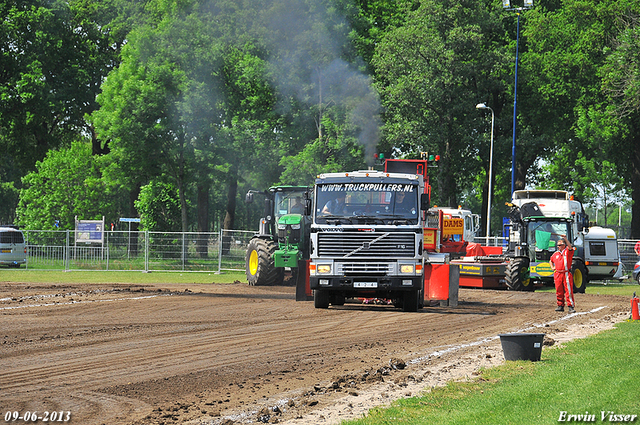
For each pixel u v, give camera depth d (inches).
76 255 2620.6
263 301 1501.0
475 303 1608.0
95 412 537.3
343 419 507.8
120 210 5022.1
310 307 1376.7
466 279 2192.4
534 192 2593.5
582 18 3614.7
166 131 3316.9
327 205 1264.8
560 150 4151.1
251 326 1081.4
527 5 3690.9
